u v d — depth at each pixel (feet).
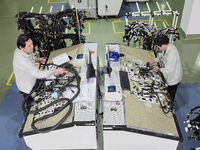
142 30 13.33
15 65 9.32
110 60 11.87
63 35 14.17
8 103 13.88
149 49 14.51
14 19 25.04
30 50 9.36
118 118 8.43
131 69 11.33
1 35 22.12
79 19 13.42
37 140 8.87
